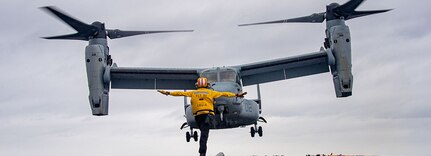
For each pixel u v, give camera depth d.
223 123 20.59
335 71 26.27
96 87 26.09
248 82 27.67
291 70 27.55
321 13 27.19
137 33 27.44
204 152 12.27
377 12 26.16
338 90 26.06
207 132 12.36
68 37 27.00
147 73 27.05
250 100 21.62
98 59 26.19
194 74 26.75
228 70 22.09
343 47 25.78
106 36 27.38
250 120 21.59
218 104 19.11
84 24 26.30
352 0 25.48
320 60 26.98
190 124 21.59
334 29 26.02
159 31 27.00
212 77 21.84
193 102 12.58
